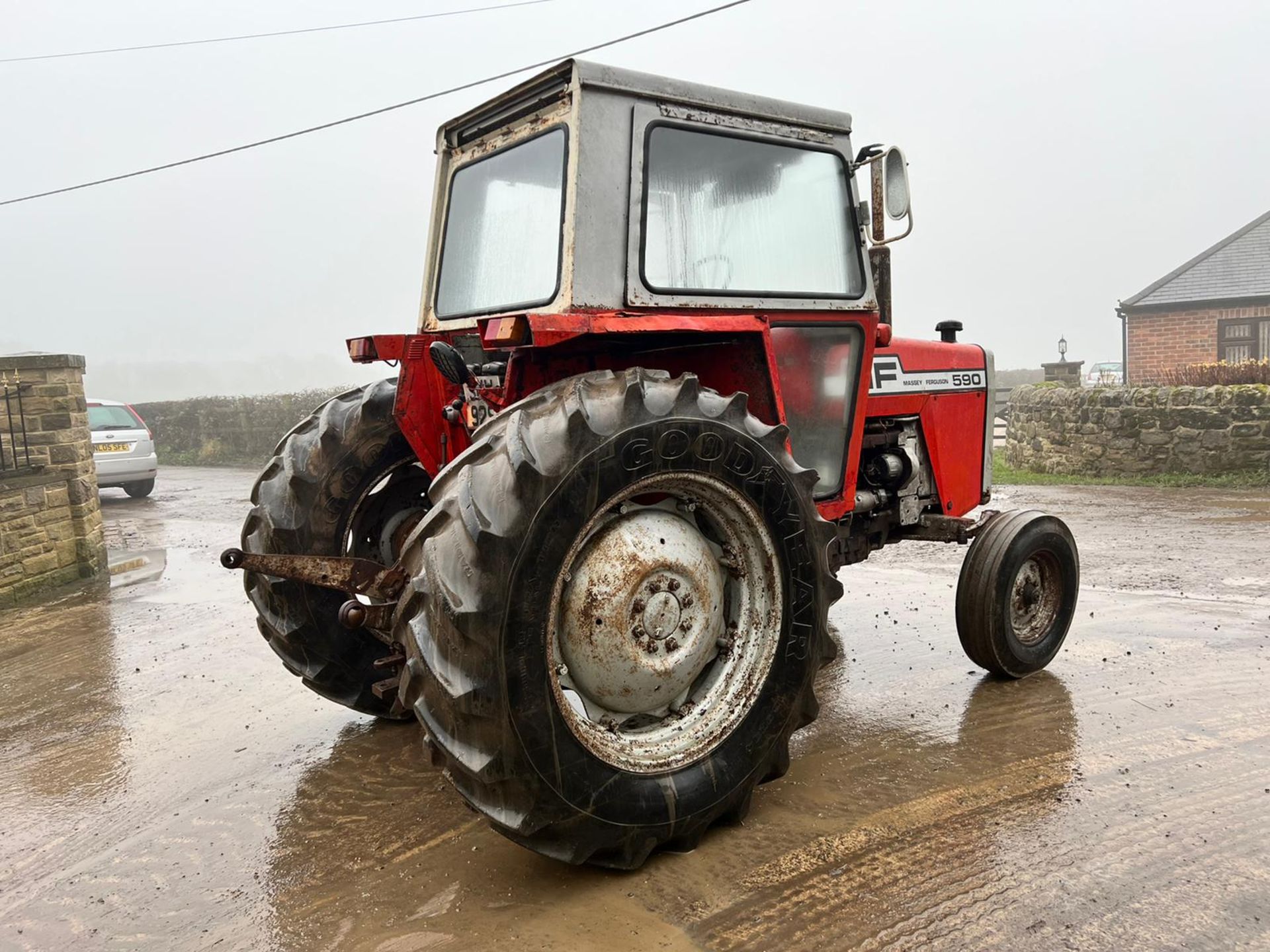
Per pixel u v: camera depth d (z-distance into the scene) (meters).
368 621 2.46
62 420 7.06
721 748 2.47
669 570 2.39
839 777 2.94
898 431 4.09
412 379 2.99
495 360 3.05
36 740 3.66
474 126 3.19
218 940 2.18
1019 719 3.38
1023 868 2.34
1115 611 4.84
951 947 2.02
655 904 2.23
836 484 3.48
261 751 3.40
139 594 6.59
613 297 2.62
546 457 2.13
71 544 7.14
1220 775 2.85
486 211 3.11
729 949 2.04
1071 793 2.76
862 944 2.04
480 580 2.04
